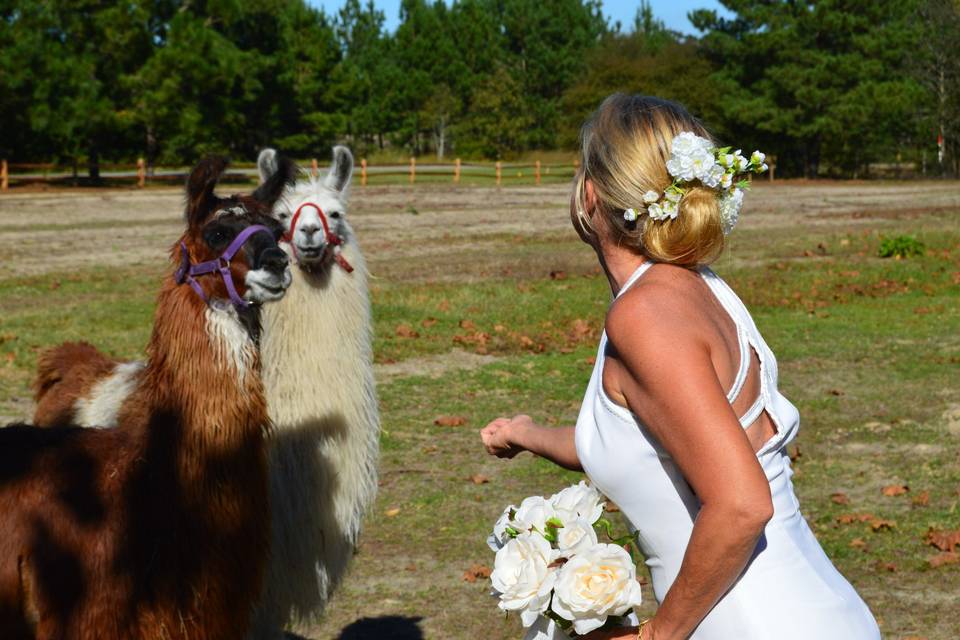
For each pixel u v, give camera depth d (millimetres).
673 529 2121
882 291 16031
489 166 59438
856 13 53719
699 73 56312
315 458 4715
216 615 3527
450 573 6137
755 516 1896
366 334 5102
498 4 97188
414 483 7586
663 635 2057
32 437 3680
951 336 12625
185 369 3566
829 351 11836
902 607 5590
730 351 2104
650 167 2188
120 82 42906
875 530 6633
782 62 53875
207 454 3520
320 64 60625
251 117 57750
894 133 58281
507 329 12859
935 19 56125
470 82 83750
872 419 9125
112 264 18969
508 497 7340
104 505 3492
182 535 3473
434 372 10805
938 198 37562
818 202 36031
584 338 12617
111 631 3443
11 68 39844
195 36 43750
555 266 19078
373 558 6340
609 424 2164
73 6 41531
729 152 2174
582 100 58531
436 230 25641
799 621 2057
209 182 3654
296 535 4645
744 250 21266
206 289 3586
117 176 46188
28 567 3463
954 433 8672
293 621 4809
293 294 4762
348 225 5125
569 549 2152
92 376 5613
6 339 11516
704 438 1941
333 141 63531
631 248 2268
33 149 44219
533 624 2275
